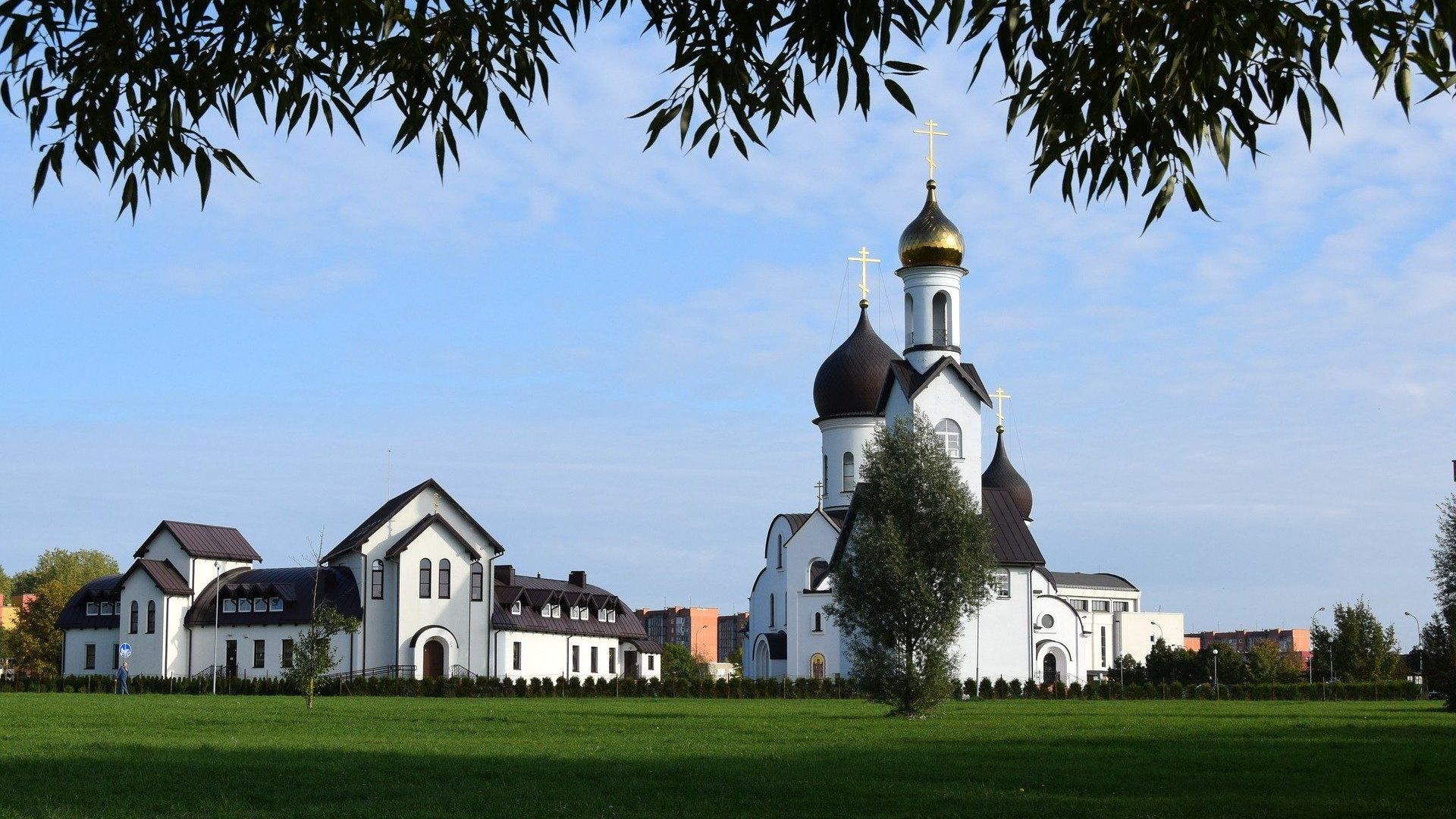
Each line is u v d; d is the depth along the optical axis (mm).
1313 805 21828
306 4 12203
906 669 49906
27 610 128250
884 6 11398
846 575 51500
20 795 22547
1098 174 12992
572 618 109875
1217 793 23578
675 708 59406
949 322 87438
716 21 12320
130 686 92750
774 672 97562
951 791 23562
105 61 12234
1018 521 85188
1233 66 12070
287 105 13102
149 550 102875
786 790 23578
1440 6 10844
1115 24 11992
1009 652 82938
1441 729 42719
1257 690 87375
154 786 23984
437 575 97062
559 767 27703
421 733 38344
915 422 53656
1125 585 167625
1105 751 32781
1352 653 122625
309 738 36000
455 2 12336
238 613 99688
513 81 13164
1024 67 12508
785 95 12297
